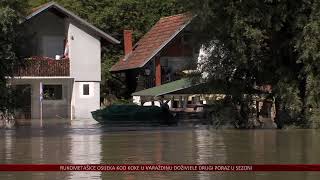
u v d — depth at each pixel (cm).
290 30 8231
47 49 13288
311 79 7819
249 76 8712
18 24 9194
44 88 13125
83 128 9106
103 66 15250
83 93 13275
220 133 7512
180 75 12450
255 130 8038
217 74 8600
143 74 13925
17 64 9481
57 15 13288
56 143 6100
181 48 13388
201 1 7938
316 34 7650
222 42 8381
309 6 7806
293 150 5188
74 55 13150
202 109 11431
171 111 10956
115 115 10662
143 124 10331
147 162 4359
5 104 9412
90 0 15562
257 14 7731
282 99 8269
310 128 8119
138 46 14650
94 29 13212
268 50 8469
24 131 8325
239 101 8719
